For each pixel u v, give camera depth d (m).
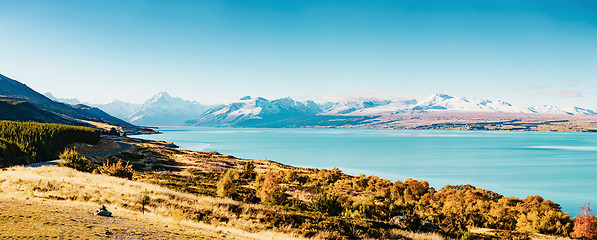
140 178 53.00
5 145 72.25
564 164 165.12
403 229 30.17
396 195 65.31
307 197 49.44
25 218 14.50
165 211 25.64
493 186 108.56
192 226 20.72
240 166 112.31
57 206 18.94
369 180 76.69
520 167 153.62
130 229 15.84
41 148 84.88
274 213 29.44
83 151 106.06
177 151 149.25
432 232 30.09
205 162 110.12
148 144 195.25
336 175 85.88
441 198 61.78
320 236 24.64
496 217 40.72
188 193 38.78
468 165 160.38
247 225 25.50
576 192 99.75
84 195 26.88
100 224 15.80
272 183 41.66
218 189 39.41
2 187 25.97
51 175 36.97
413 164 164.12
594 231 35.56
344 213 35.16
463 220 40.31
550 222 38.66
